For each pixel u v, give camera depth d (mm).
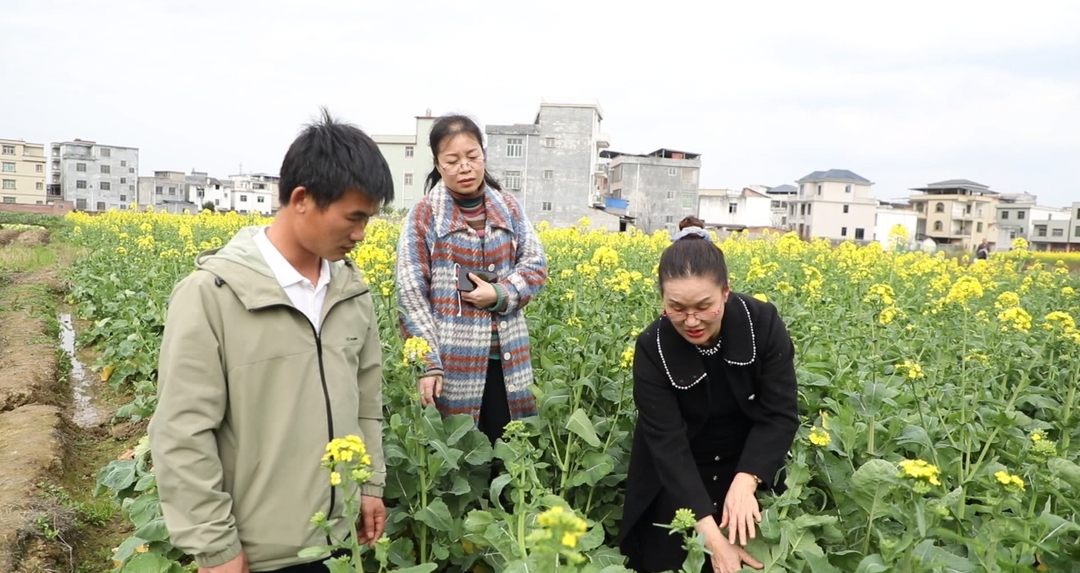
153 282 7832
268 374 2299
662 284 2660
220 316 2242
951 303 5426
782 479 3203
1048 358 4793
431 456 3176
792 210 76375
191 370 2174
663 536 3141
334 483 2182
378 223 14164
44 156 94812
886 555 2312
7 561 3646
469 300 3600
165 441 2148
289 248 2346
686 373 2895
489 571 3457
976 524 3043
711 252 2639
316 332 2410
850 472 3322
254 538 2334
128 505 3473
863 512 2881
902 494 2660
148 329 7137
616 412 4051
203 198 103562
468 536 2719
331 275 2482
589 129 49438
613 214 47625
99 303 10180
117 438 5941
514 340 3789
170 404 2158
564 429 3814
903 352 5027
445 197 3693
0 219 38250
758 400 2965
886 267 10523
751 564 2736
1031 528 2729
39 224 36469
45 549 3891
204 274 2264
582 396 4512
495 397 3824
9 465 4754
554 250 10211
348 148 2184
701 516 2814
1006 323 4699
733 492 2824
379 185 2219
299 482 2355
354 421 2504
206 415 2195
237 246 2348
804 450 3338
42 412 5820
